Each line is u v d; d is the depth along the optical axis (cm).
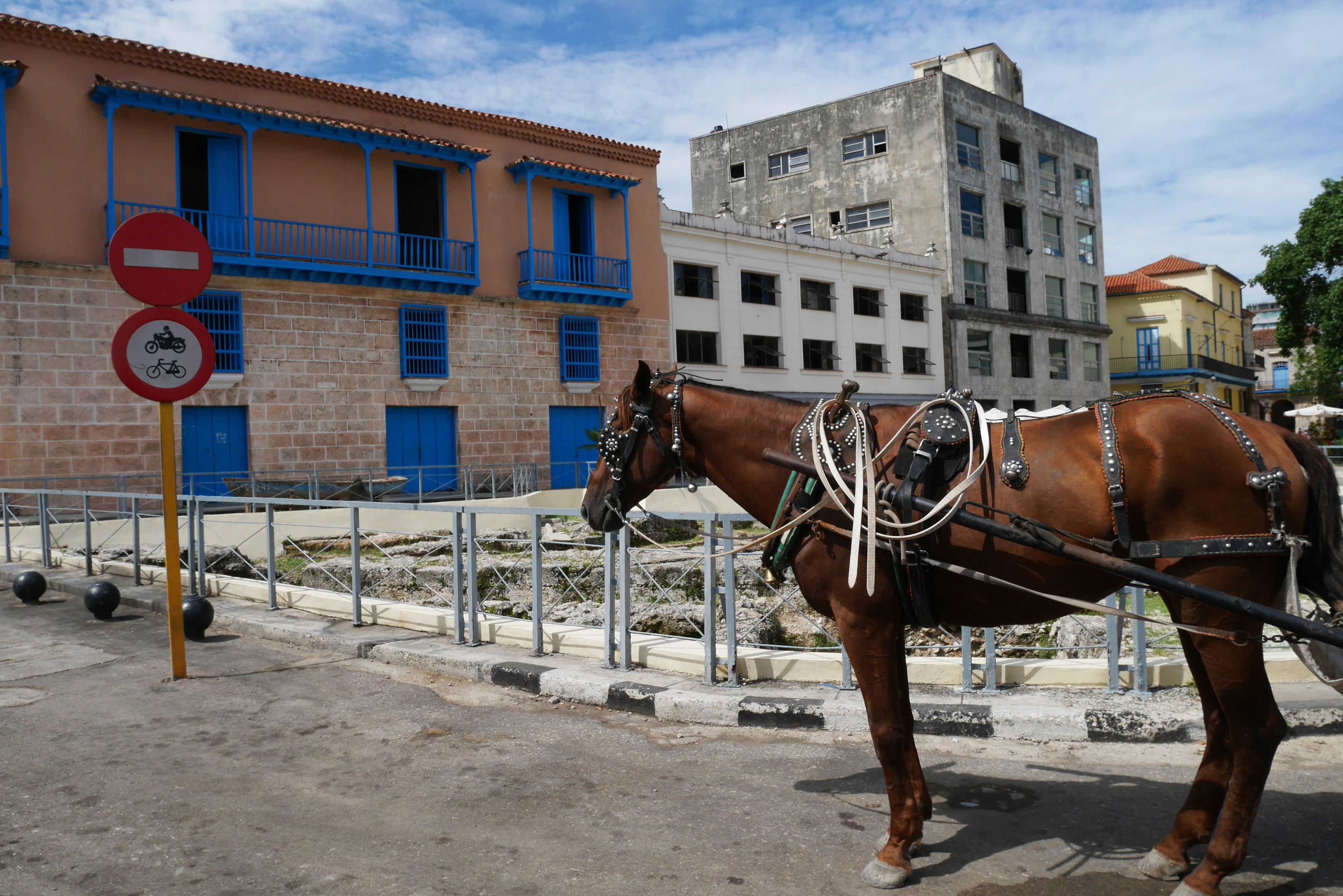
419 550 1266
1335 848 342
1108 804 394
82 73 1780
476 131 2350
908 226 3691
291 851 359
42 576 949
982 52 4169
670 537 1318
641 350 2647
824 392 3172
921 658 578
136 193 1839
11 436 1678
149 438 1834
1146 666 530
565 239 2520
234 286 1961
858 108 3800
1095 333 4356
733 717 519
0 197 1658
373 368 2155
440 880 334
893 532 321
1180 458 291
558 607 838
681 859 349
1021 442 318
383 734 509
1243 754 289
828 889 324
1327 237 3086
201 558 916
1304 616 301
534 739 499
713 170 4234
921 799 356
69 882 334
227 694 591
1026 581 311
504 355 2373
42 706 564
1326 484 293
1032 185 4044
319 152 2095
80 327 1753
